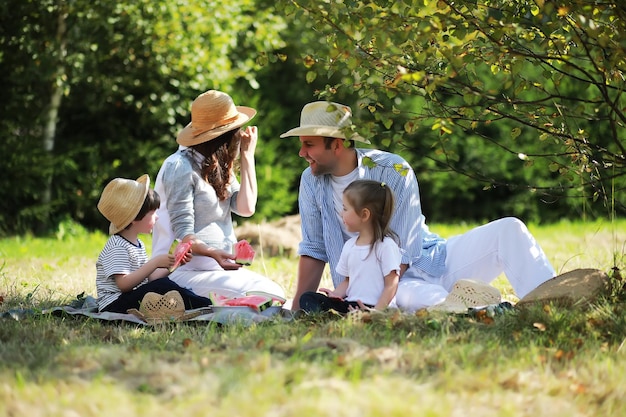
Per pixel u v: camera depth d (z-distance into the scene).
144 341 6.53
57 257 13.32
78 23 17.73
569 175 7.75
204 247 7.57
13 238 17.83
